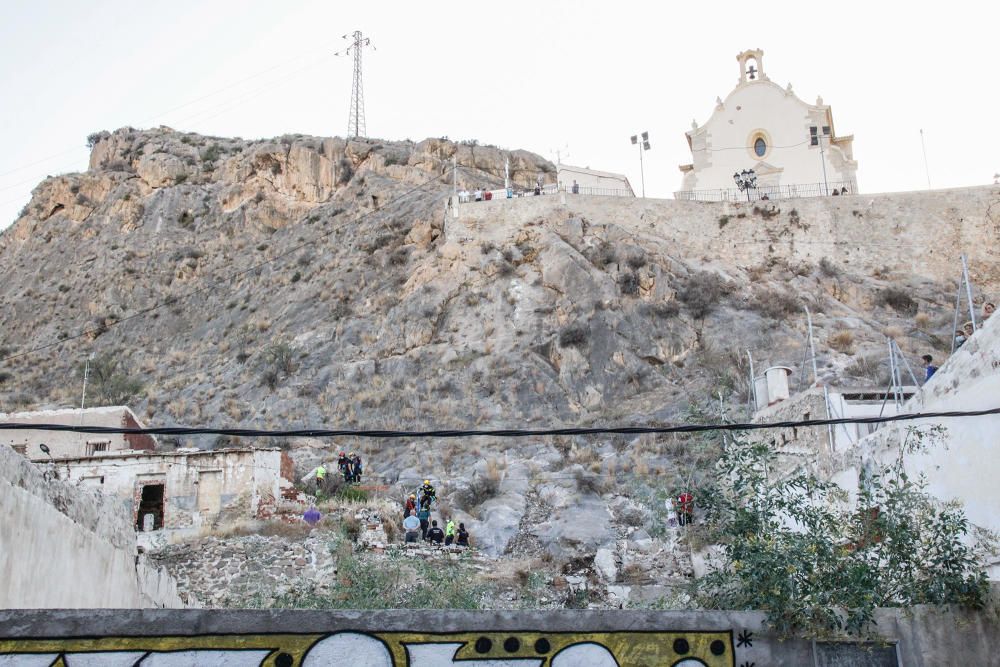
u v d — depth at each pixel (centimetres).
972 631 961
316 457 3819
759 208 5541
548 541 2855
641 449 3591
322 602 2067
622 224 5497
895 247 5397
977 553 1327
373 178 7638
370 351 4856
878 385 3412
